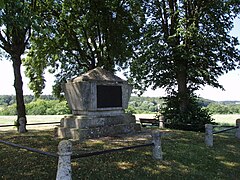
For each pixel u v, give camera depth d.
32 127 19.56
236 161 9.48
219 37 18.52
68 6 20.44
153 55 19.28
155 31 20.77
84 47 23.83
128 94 14.75
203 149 10.59
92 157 8.67
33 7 17.03
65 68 24.38
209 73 18.66
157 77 20.14
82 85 12.88
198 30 18.34
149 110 45.03
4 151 9.70
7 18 7.62
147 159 8.67
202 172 8.02
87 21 21.02
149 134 13.59
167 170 7.86
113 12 21.12
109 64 22.25
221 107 41.12
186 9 20.03
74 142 11.10
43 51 22.41
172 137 13.09
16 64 16.92
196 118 18.56
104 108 13.43
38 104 42.03
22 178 6.90
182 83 19.97
